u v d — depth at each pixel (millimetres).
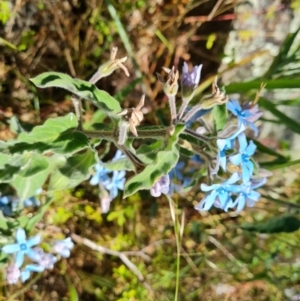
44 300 256
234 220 284
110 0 243
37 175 184
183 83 149
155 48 273
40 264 202
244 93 254
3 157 172
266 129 288
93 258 264
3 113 256
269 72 236
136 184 141
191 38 274
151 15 267
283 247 286
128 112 135
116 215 262
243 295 279
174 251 273
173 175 245
